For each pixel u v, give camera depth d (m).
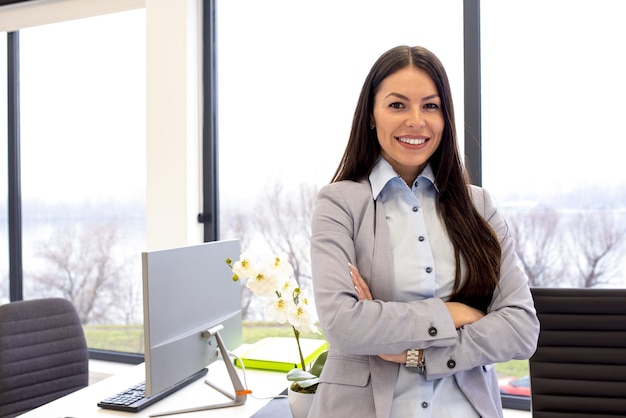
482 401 1.13
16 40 3.22
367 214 1.22
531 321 1.17
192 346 1.70
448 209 1.24
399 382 1.11
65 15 3.02
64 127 3.12
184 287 1.66
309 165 2.62
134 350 3.00
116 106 2.99
